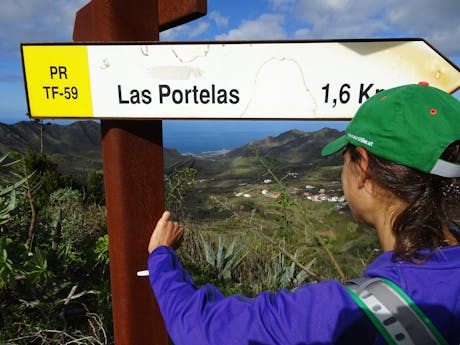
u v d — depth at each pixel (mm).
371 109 709
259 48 1283
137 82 1315
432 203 658
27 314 2119
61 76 1315
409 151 649
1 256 1833
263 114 1316
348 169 786
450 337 601
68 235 2871
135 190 1508
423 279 628
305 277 3049
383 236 740
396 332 594
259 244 3758
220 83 1307
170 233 1297
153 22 1404
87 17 1553
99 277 2725
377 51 1271
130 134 1467
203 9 1278
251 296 3117
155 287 929
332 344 620
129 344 1609
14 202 2393
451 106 658
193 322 732
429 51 1261
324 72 1289
